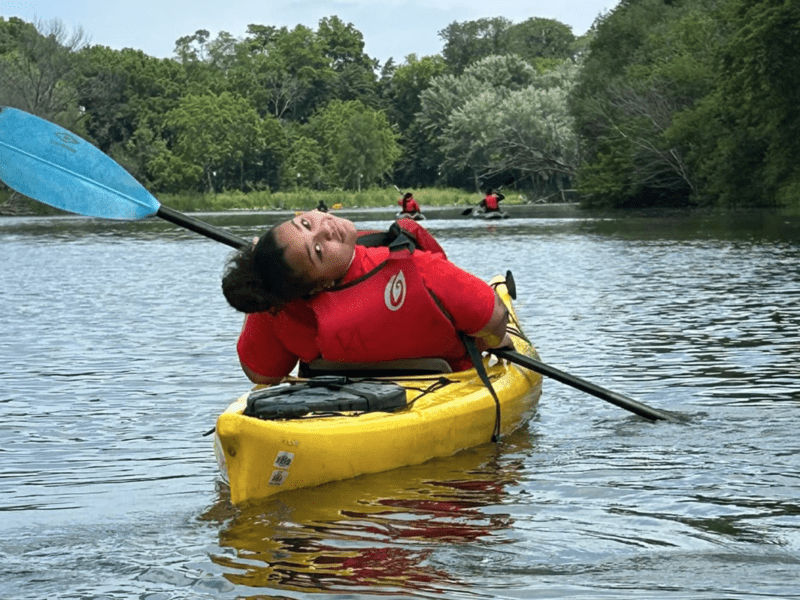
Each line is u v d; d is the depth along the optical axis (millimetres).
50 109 81125
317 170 109875
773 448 5312
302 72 133000
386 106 136000
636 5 65438
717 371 7527
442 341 5441
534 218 44688
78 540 4012
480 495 4543
